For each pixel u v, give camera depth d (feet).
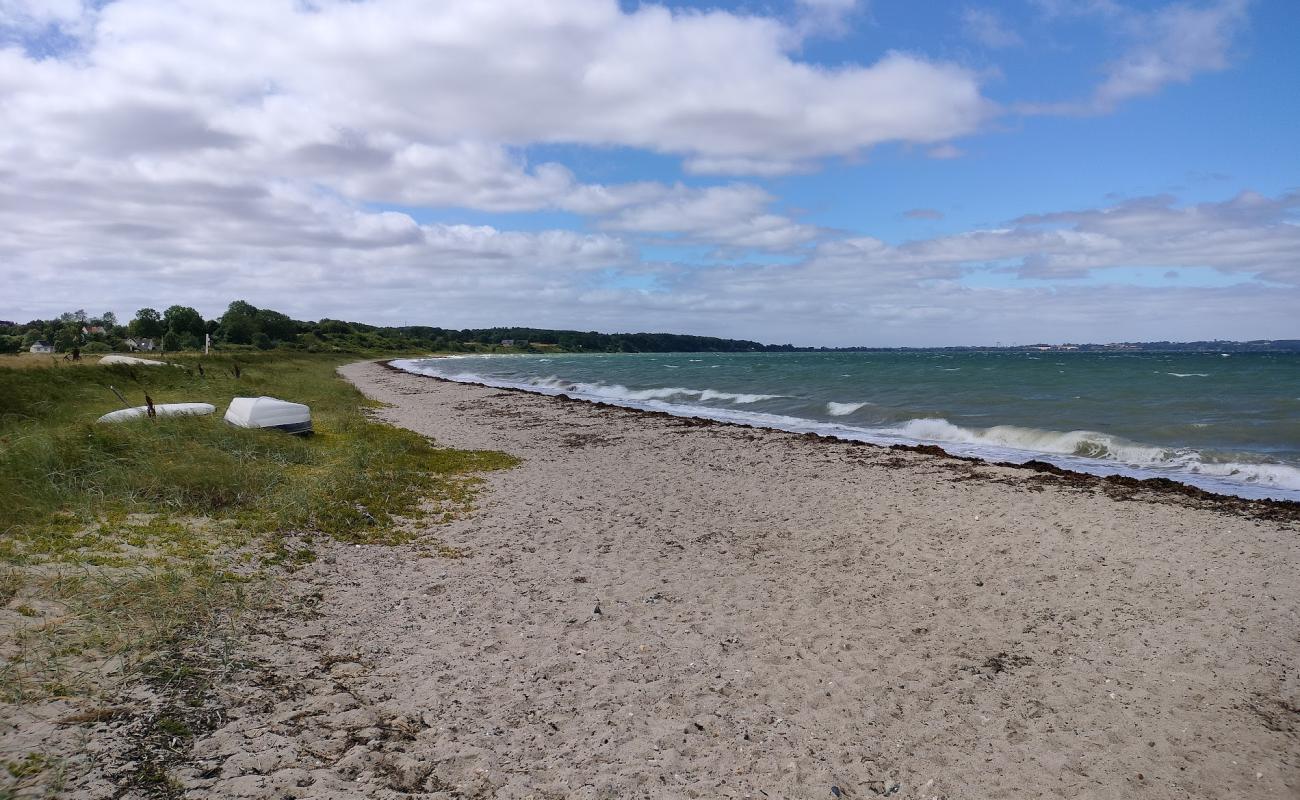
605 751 14.47
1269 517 32.73
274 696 15.44
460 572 25.46
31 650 15.37
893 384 122.52
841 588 24.43
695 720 15.84
